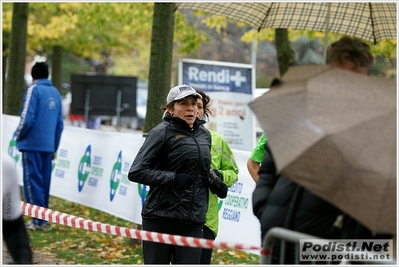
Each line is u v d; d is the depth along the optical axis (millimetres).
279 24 12164
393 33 11742
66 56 55875
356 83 4875
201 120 7398
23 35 17281
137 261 10836
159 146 7168
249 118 16547
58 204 16797
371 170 4391
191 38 18719
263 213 5238
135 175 7105
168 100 7316
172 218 7098
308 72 5012
